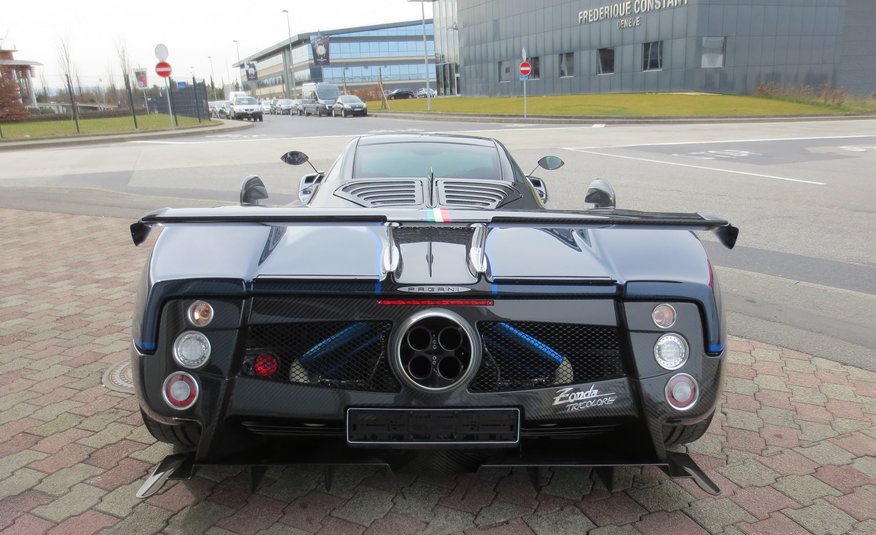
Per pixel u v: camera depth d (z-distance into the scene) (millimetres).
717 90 36062
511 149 15266
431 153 3453
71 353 3770
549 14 43625
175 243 2236
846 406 3182
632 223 1850
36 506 2314
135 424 2936
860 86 39625
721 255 6094
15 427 2900
